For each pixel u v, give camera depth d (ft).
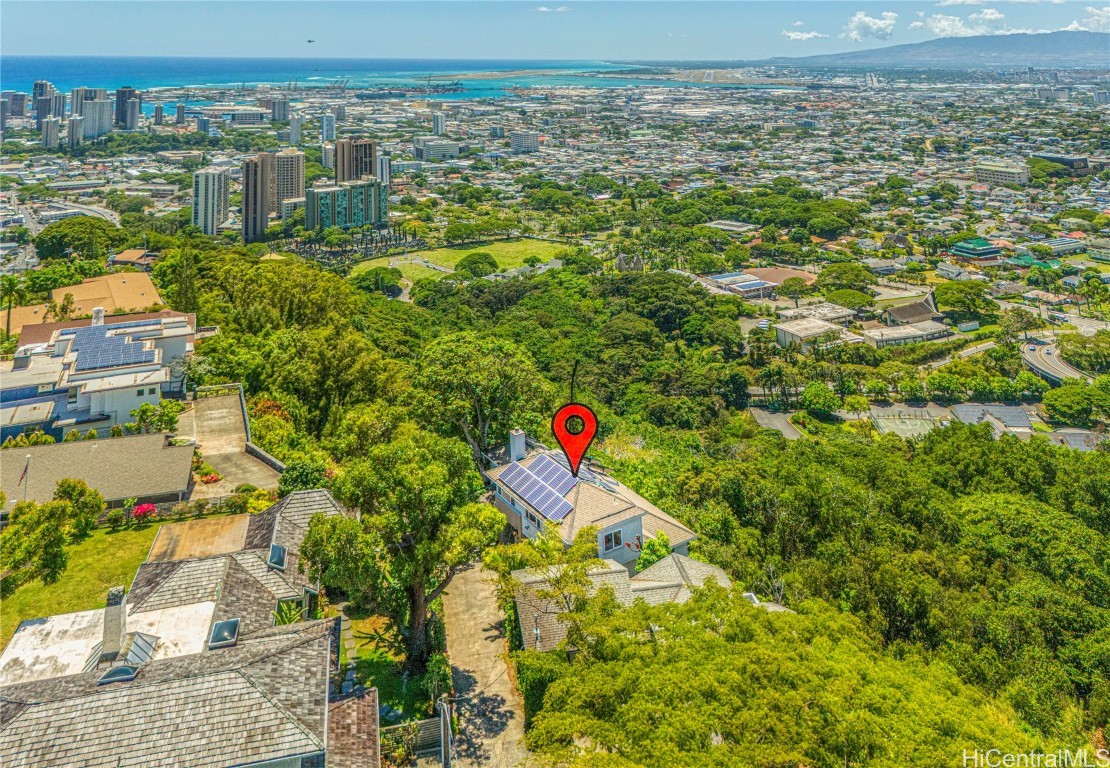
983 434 410.31
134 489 228.63
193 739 110.52
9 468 230.89
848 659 140.77
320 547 161.58
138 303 476.13
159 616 148.46
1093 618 212.23
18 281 542.98
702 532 261.24
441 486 176.65
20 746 107.96
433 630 184.44
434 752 150.00
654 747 112.88
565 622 177.58
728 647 139.03
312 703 118.93
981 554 266.98
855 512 279.08
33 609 176.04
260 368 355.56
